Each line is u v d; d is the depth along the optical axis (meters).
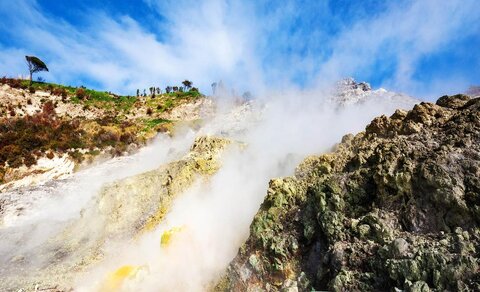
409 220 8.02
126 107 72.44
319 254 9.17
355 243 8.20
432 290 6.25
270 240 10.15
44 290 15.35
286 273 9.41
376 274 7.34
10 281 17.19
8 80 70.38
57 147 47.41
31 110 63.19
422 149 9.09
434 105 10.87
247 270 10.26
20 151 45.78
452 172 7.86
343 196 9.63
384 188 8.94
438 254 6.52
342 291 7.38
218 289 11.04
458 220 7.31
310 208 10.12
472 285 5.88
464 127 9.05
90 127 56.25
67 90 74.94
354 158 10.66
